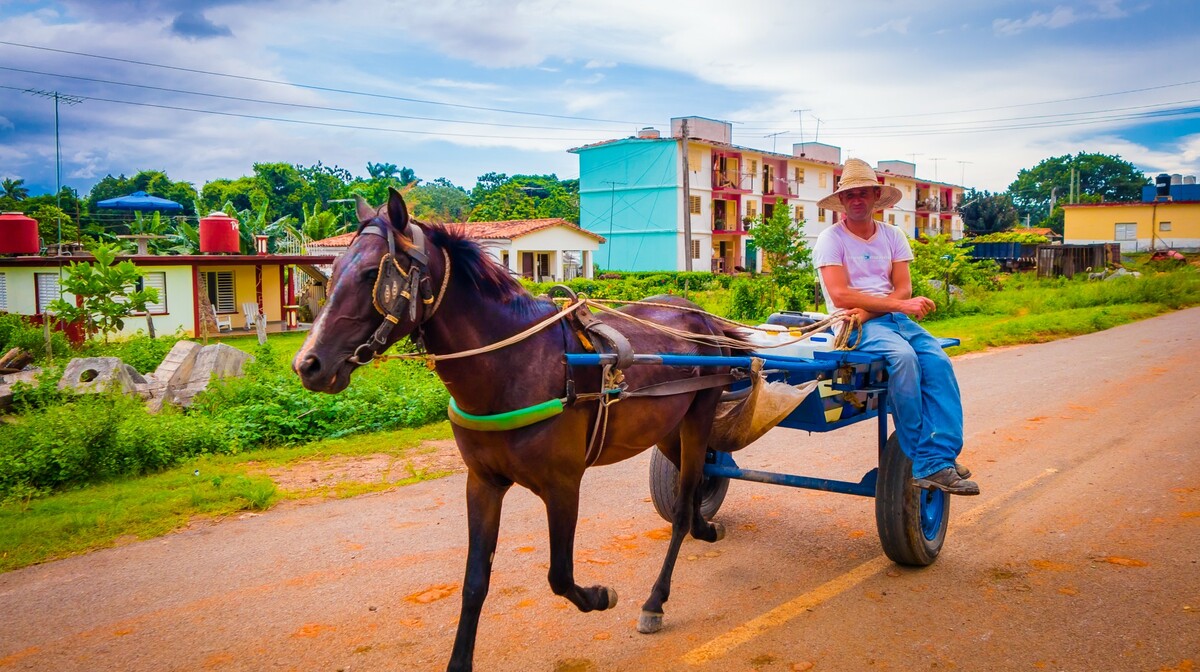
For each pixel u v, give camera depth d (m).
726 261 49.91
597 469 7.84
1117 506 6.11
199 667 4.05
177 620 4.58
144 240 23.92
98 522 6.20
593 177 47.84
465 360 3.66
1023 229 72.00
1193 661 3.87
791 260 24.30
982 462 7.50
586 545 5.70
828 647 4.14
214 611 4.69
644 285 33.03
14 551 5.68
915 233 59.03
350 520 6.31
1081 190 102.38
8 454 7.12
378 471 7.73
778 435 9.13
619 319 4.72
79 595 4.95
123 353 14.86
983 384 11.69
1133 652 3.97
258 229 31.27
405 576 5.17
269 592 4.95
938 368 4.89
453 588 4.97
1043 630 4.24
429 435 9.12
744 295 22.62
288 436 8.88
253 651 4.21
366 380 10.35
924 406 4.85
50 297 22.23
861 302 5.12
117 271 17.98
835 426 5.42
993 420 9.24
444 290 3.59
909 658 4.00
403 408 9.76
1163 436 8.12
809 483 5.28
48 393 8.82
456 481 7.40
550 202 63.03
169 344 16.09
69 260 21.67
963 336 16.84
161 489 7.12
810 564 5.28
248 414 9.12
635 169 45.97
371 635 4.37
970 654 4.02
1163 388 10.61
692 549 5.60
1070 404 9.94
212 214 25.45
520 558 5.46
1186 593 4.59
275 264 25.69
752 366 4.78
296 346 19.55
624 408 4.24
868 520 6.14
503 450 3.73
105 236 28.48
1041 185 101.81
